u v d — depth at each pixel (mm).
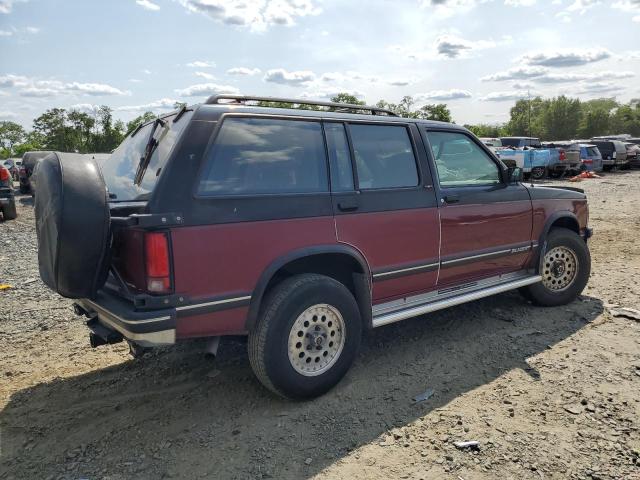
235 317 3096
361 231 3646
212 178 3035
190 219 2895
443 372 3832
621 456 2766
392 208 3840
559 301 5223
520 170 4777
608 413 3178
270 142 3330
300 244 3320
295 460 2824
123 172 3646
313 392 3410
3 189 12398
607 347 4172
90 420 3299
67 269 2818
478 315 5031
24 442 3066
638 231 9758
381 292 3926
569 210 5312
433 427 3098
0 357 4332
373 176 3834
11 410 3443
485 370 3846
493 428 3064
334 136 3658
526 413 3221
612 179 23078
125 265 3012
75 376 3953
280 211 3244
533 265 5086
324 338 3436
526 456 2789
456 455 2818
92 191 2865
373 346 4359
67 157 2998
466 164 4578
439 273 4246
